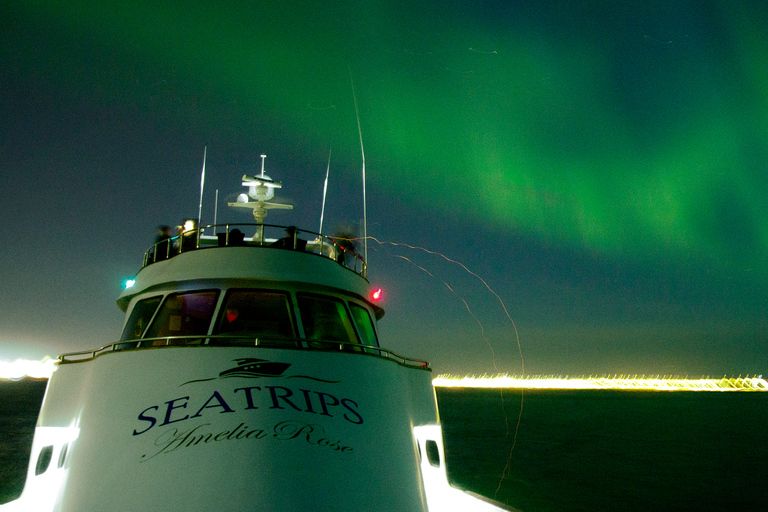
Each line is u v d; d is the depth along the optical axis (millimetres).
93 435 5824
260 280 7375
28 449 41188
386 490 5680
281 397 5965
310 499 5109
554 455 43812
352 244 10148
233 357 6344
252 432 5488
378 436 6148
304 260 7840
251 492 5008
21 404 99312
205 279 7355
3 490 27281
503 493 29422
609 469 37219
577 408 129875
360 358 6965
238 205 10320
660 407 135625
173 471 5156
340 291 7957
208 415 5656
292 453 5379
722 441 55188
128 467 5309
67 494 5422
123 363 6457
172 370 6195
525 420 85750
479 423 78875
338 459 5539
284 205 10555
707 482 33000
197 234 8562
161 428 5594
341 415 6055
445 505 7547
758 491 30547
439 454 7984
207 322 7090
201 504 4930
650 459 42031
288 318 7281
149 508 4969
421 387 8180
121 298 8977
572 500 28031
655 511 26109
